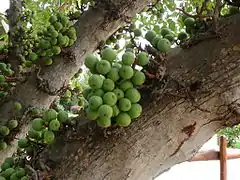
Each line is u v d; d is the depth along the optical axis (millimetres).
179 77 785
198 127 784
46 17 2184
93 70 795
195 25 951
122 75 759
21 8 1963
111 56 794
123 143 779
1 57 1857
